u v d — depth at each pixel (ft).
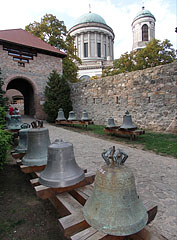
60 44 69.10
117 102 38.17
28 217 7.11
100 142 22.33
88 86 45.11
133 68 63.82
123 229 4.20
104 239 4.33
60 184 6.20
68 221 4.91
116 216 4.40
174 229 6.61
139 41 119.24
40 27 66.64
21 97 87.15
